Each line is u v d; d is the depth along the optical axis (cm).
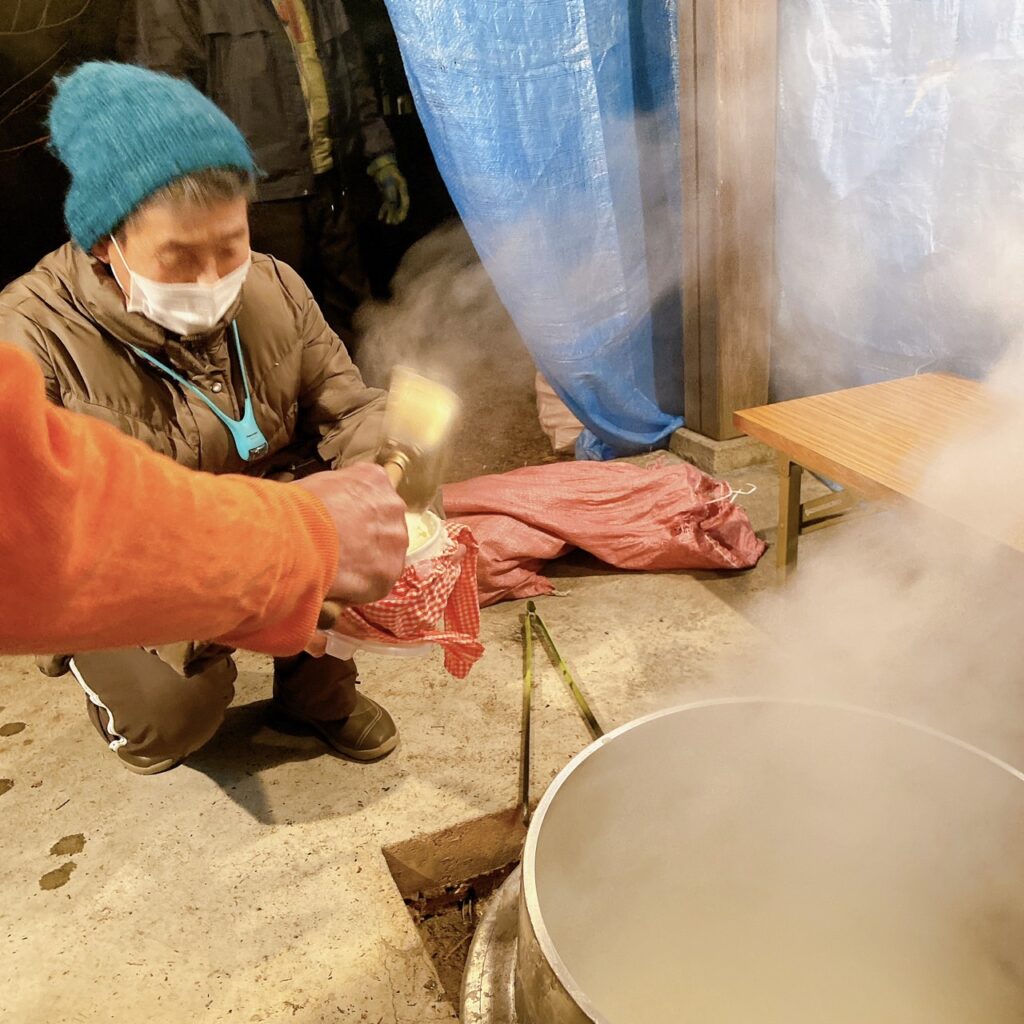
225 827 182
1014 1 209
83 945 158
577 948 146
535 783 188
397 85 507
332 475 87
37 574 63
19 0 349
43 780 199
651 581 262
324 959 153
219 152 129
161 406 158
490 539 255
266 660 238
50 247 412
